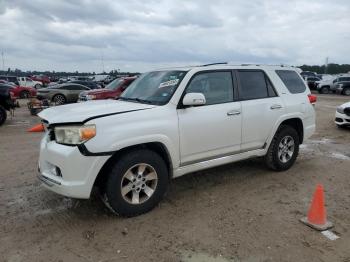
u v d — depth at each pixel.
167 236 3.68
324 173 5.92
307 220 4.00
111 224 3.96
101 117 3.83
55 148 3.83
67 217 4.14
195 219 4.08
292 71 6.28
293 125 6.22
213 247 3.46
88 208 4.38
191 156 4.56
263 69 5.66
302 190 5.08
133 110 4.11
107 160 3.86
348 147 8.07
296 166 6.34
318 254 3.35
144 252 3.38
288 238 3.65
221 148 4.89
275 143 5.69
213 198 4.74
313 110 6.37
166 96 4.48
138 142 3.97
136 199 4.13
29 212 4.28
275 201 4.65
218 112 4.76
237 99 5.11
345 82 31.25
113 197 3.93
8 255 3.33
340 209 4.40
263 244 3.52
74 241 3.59
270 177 5.66
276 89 5.71
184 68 4.87
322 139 9.09
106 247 3.47
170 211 4.30
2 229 3.85
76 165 3.69
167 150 4.28
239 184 5.30
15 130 10.61
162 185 4.29
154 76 5.13
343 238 3.66
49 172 4.00
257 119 5.28
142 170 4.13
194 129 4.50
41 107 15.21
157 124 4.14
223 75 5.03
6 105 11.75
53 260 3.25
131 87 5.37
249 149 5.32
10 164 6.41
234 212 4.29
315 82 35.38
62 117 3.88
